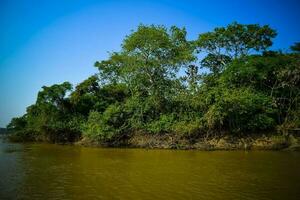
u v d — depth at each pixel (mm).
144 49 54938
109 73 64938
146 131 50812
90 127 51969
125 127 51312
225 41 60656
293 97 52312
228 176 23672
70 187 20109
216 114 45875
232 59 61188
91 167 27719
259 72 51656
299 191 19234
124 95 62656
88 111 62031
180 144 46500
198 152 40656
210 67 62688
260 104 48781
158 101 53531
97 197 17891
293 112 49562
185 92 53188
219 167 27766
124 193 18734
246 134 48812
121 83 62938
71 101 61562
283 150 43094
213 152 40594
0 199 17328
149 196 18172
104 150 43594
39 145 53969
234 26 59250
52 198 17609
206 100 48750
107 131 49844
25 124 72000
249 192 19047
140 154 38125
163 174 24484
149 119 53250
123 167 27672
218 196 18188
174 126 48812
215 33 60344
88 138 52906
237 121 48469
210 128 48125
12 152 40625
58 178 22828
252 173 24875
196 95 51156
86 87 62531
